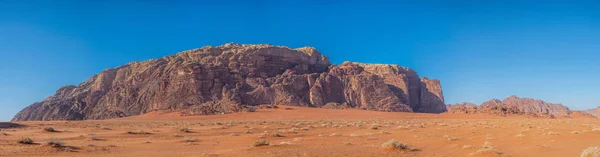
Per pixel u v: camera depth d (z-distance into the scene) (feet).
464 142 84.33
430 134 115.96
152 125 216.74
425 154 64.34
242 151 67.31
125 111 498.28
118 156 63.93
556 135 96.02
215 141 95.66
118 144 86.22
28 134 120.57
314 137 103.40
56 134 121.90
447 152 67.05
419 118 396.57
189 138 98.22
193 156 63.16
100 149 73.26
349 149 69.36
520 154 63.41
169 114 417.28
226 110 421.18
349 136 108.27
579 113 506.48
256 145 75.31
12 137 103.35
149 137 111.14
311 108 463.01
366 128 163.63
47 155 63.05
